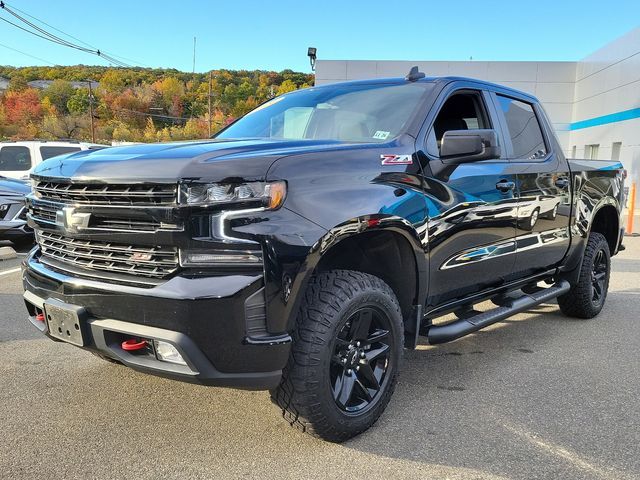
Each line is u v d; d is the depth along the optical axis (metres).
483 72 24.56
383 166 2.89
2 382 3.56
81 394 3.39
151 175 2.32
